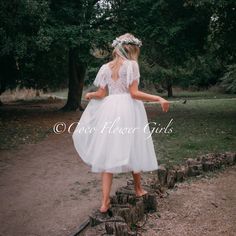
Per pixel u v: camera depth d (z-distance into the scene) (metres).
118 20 18.09
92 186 6.06
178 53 17.86
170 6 16.98
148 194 4.58
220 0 12.25
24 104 26.14
